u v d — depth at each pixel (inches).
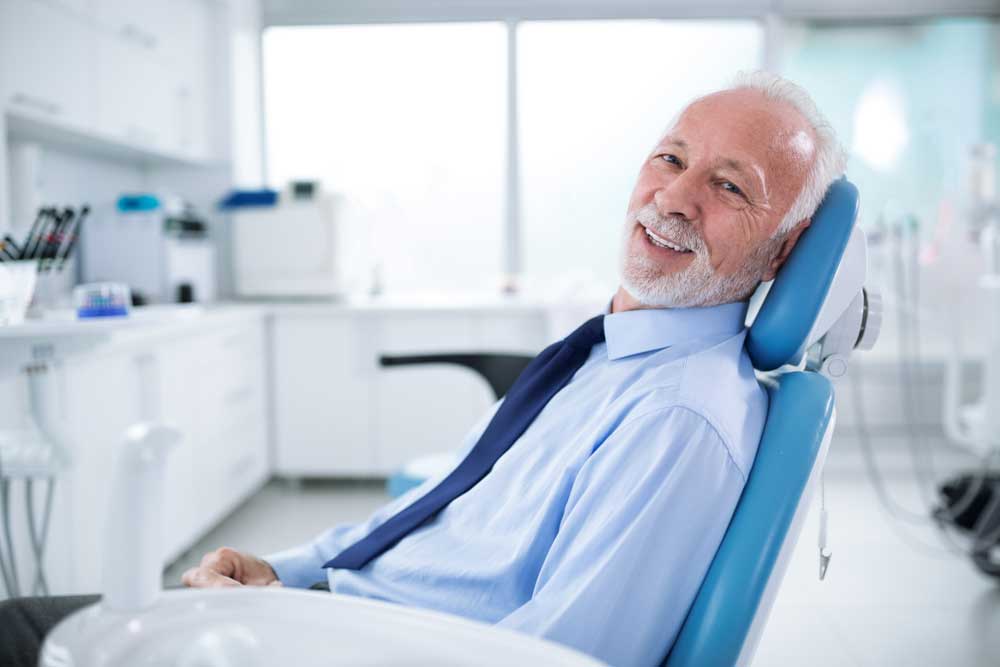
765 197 34.2
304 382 134.0
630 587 28.4
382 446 134.4
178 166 143.5
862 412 154.5
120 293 67.8
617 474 30.4
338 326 133.0
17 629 27.8
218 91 141.3
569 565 29.2
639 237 36.9
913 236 118.4
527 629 28.5
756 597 27.9
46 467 68.0
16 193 89.4
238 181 144.9
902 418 154.3
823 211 34.5
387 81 155.9
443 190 157.9
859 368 152.8
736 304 36.8
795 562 101.0
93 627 18.0
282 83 157.5
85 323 59.1
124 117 109.1
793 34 157.6
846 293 34.4
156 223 114.0
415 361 83.5
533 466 35.9
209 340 106.8
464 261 159.9
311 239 135.3
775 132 34.1
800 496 29.2
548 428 36.8
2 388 68.0
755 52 158.2
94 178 125.0
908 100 158.4
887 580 95.1
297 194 135.3
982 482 100.7
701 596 28.8
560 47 155.3
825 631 82.0
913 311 118.6
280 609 19.2
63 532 75.2
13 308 62.2
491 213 158.7
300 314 132.6
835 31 157.5
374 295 150.2
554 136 157.0
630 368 36.0
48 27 90.4
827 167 34.8
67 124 94.7
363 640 18.4
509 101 154.2
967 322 94.7
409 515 38.9
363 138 157.0
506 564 32.8
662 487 29.1
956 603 88.7
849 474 142.3
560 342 41.6
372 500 130.0
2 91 81.9
